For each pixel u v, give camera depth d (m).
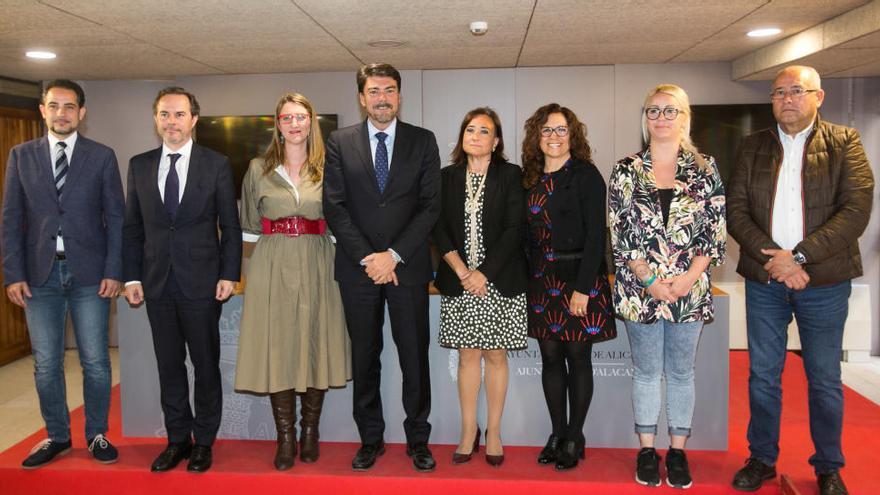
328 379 2.86
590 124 5.68
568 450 2.82
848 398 3.96
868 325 5.32
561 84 5.67
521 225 2.78
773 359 2.67
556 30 4.23
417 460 2.85
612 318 2.78
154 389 3.32
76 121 2.92
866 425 3.47
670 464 2.71
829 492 2.54
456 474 2.80
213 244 2.88
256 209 2.92
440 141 5.79
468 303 2.78
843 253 2.50
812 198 2.51
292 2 3.47
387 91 2.68
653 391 2.73
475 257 2.79
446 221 2.85
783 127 2.57
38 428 3.83
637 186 2.63
